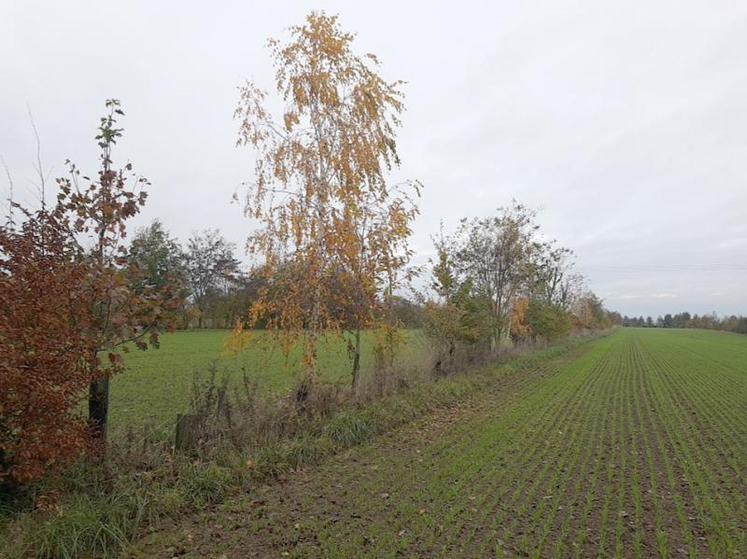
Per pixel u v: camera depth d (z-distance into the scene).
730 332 96.69
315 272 11.71
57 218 6.50
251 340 11.79
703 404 14.92
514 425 11.88
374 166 12.32
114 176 7.08
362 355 15.62
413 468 8.41
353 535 5.81
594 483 7.68
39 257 5.95
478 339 21.73
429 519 6.23
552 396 16.36
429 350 18.23
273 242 11.95
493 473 8.17
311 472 8.18
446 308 19.05
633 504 6.82
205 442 8.02
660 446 9.93
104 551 5.28
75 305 6.08
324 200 12.06
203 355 28.44
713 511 6.51
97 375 6.30
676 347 46.44
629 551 5.42
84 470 6.58
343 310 12.60
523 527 6.02
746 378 21.66
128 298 6.67
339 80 12.39
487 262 24.69
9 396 5.25
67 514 5.51
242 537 5.79
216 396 9.33
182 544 5.60
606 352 39.09
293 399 10.83
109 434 8.80
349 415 10.58
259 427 9.12
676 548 5.48
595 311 82.69
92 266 6.57
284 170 12.04
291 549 5.49
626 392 17.39
